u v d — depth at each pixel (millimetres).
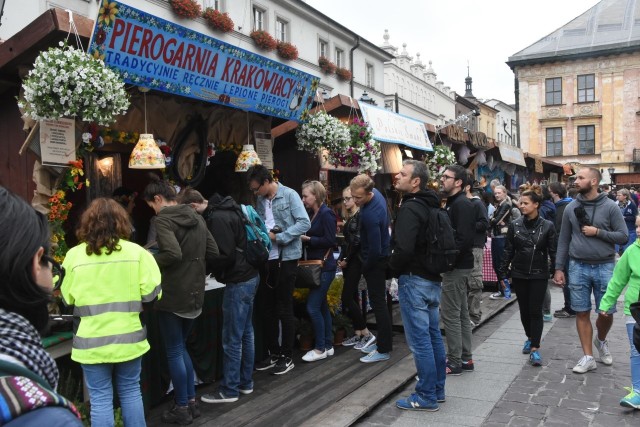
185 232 3752
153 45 4008
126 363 3143
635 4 38719
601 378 4828
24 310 1021
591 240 4941
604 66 37531
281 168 7301
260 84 5297
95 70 3477
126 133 4738
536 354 5230
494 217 8617
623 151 37125
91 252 3105
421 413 4113
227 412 4086
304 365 5242
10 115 4000
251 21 19172
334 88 24375
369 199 5078
